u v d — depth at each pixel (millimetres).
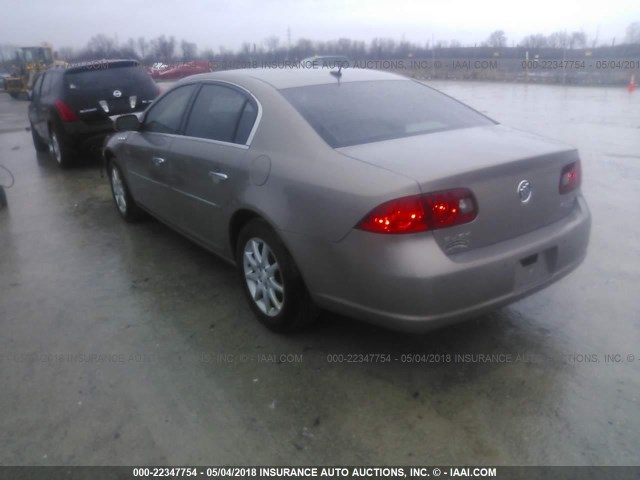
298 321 3297
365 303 2766
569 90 20688
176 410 2791
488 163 2727
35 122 9914
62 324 3680
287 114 3301
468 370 3029
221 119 3826
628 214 5512
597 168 7492
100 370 3141
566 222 3107
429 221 2576
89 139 8414
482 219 2709
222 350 3303
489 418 2662
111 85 8500
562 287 3943
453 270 2604
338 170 2838
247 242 3469
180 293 4082
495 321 3516
